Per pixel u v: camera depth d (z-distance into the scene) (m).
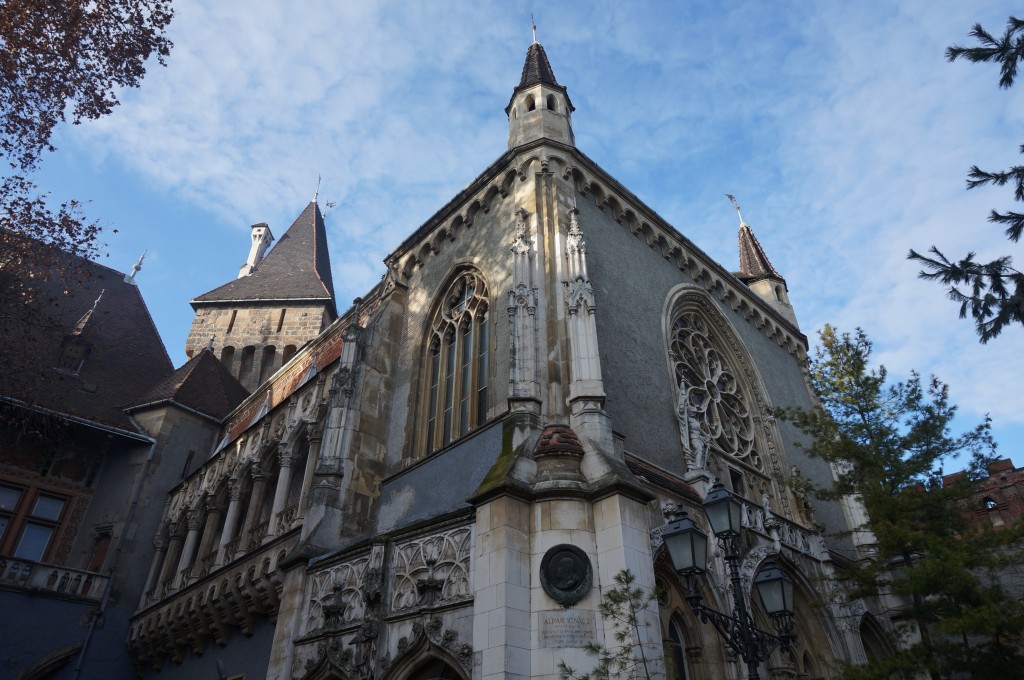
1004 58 14.88
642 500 14.10
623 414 18.44
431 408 21.50
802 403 29.72
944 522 17.81
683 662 15.88
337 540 19.02
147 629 26.72
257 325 46.62
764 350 29.36
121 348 38.72
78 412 32.06
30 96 17.88
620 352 19.81
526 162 21.56
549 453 14.91
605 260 21.56
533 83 24.22
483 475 16.19
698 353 25.34
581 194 22.30
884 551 17.77
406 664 14.09
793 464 26.05
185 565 26.89
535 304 17.73
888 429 19.16
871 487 18.25
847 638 20.50
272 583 20.25
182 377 36.81
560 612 12.69
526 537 13.69
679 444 20.09
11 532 29.08
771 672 17.92
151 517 31.28
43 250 20.72
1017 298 14.63
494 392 18.61
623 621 12.28
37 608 26.55
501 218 21.84
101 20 17.98
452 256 23.59
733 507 11.88
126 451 33.16
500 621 12.44
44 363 31.86
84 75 18.27
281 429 25.89
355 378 22.14
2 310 23.17
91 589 28.14
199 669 23.70
